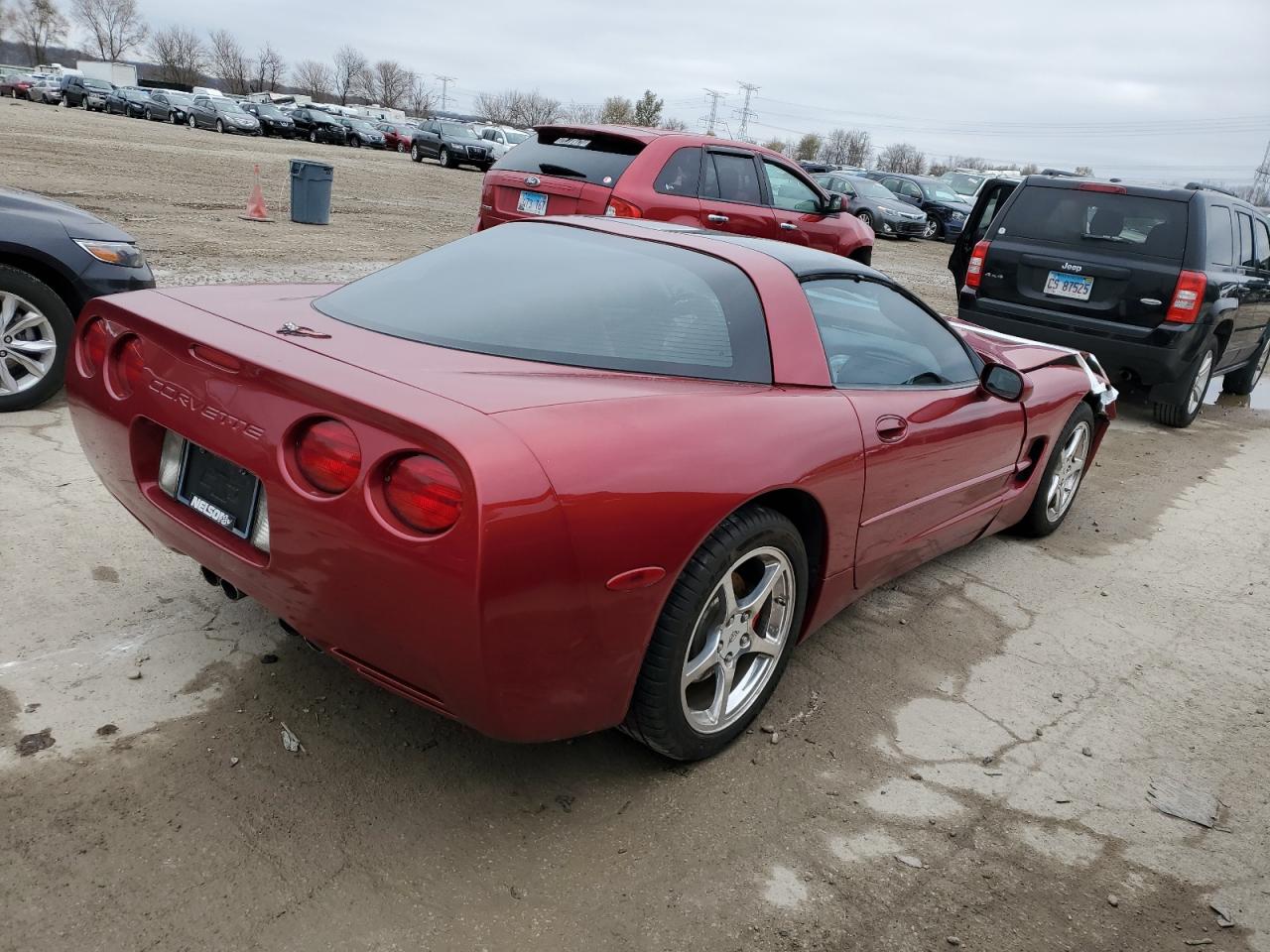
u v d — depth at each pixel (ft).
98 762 7.72
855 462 8.98
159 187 52.90
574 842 7.52
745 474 7.55
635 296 8.64
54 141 75.31
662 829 7.77
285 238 39.75
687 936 6.73
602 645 6.92
